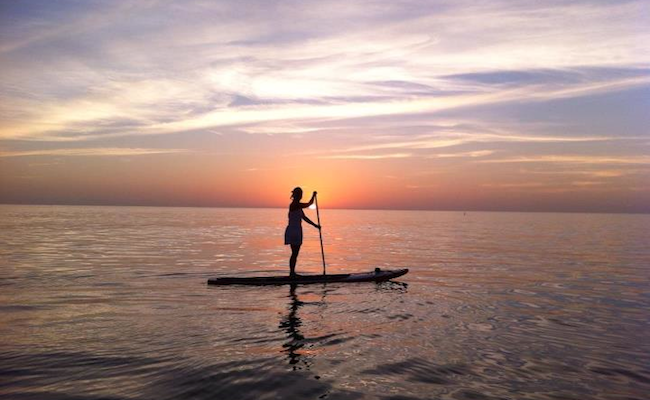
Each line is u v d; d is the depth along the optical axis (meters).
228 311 7.27
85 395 3.86
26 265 12.98
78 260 14.40
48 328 6.11
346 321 6.67
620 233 41.00
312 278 10.41
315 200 10.69
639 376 4.62
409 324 6.55
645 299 8.91
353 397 3.91
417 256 17.59
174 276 11.25
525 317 7.18
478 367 4.78
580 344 5.72
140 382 4.17
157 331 6.00
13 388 4.01
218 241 24.33
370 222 74.56
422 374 4.53
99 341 5.50
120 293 8.82
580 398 4.03
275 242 24.06
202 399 3.79
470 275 12.09
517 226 58.56
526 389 4.21
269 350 5.19
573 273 12.80
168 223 51.41
